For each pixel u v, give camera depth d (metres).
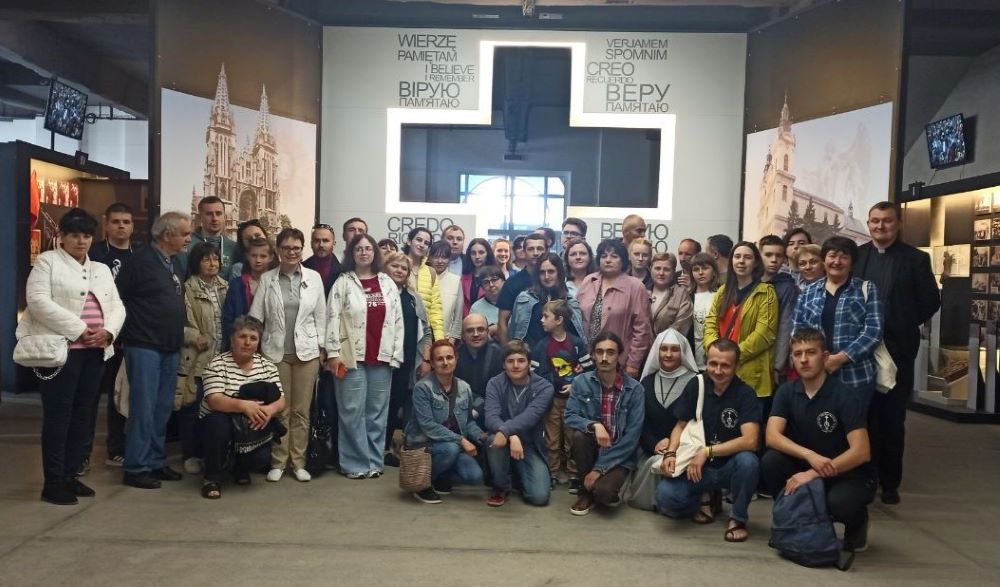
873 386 4.06
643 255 5.22
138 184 8.89
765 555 3.43
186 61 5.82
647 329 4.68
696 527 3.81
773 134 6.52
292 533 3.56
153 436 4.34
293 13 6.66
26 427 5.86
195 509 3.89
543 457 4.21
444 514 3.93
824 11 6.06
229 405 4.10
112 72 10.57
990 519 4.07
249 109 6.32
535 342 4.74
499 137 14.73
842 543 3.48
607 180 14.37
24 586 2.89
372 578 3.04
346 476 4.63
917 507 4.29
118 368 4.82
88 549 3.29
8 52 8.36
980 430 6.76
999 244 7.81
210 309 4.75
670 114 6.91
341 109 7.00
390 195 7.04
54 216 8.05
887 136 5.57
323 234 4.98
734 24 6.85
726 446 3.69
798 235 5.00
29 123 15.32
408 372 5.05
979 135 8.89
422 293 5.19
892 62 5.53
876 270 4.41
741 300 4.41
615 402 4.07
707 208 6.93
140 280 4.17
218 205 5.02
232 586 2.93
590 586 3.02
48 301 3.72
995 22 7.64
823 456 3.46
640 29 6.91
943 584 3.13
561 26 6.93
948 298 8.52
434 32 6.96
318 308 4.62
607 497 3.90
